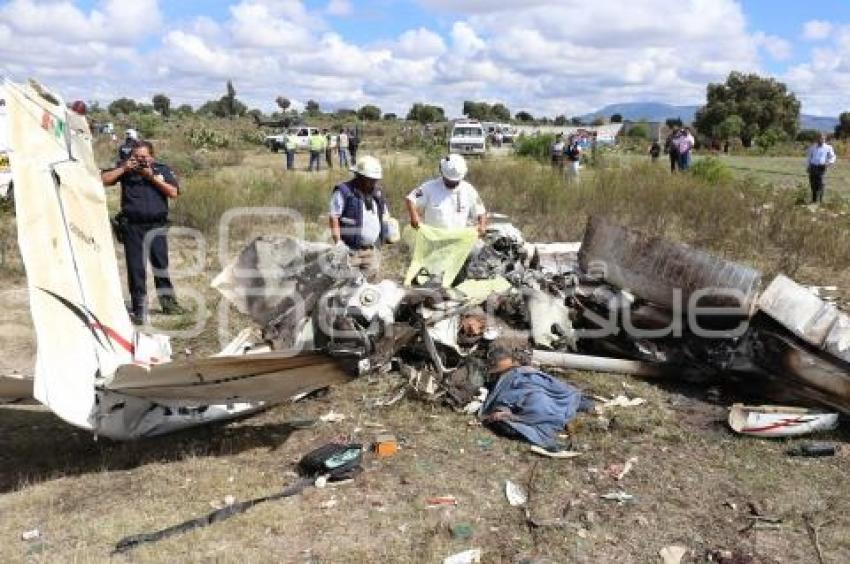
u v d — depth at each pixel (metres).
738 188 16.70
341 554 3.86
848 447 5.12
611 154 34.25
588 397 5.84
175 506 4.32
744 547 4.00
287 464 4.86
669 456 5.01
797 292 5.65
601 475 4.75
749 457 5.00
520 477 4.71
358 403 5.80
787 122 69.69
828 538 4.08
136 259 7.73
